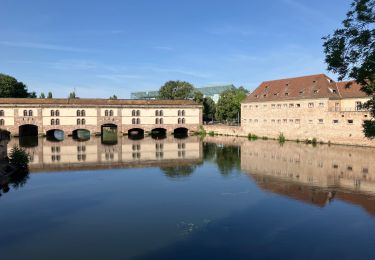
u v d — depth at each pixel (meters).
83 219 24.64
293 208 26.88
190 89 138.62
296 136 79.25
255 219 24.41
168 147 67.31
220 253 19.14
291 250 19.50
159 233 21.94
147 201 29.06
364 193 31.03
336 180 36.31
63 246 20.08
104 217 25.03
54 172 41.72
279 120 83.62
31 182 36.47
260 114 89.06
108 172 41.78
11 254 19.11
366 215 25.12
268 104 86.44
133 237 21.33
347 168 42.78
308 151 59.41
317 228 22.66
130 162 48.81
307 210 26.36
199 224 23.50
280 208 26.92
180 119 104.62
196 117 106.25
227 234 21.75
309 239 20.94
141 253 19.14
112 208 27.17
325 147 65.25
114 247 19.92
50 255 18.97
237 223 23.64
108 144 72.75
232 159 51.41
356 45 15.46
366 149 61.12
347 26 15.59
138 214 25.62
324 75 78.25
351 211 26.06
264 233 21.88
